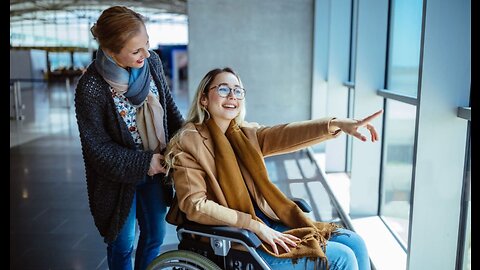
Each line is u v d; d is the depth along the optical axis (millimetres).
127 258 2170
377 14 3312
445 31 1976
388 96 3133
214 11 6324
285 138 2010
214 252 1741
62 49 25031
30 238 3334
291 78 6500
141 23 1796
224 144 1905
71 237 3346
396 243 3059
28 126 9438
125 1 21359
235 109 1948
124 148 1918
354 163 3562
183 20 24766
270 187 1951
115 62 1843
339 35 4906
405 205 3203
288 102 6559
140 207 2168
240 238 1657
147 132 2018
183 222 1868
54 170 5547
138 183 2008
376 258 2840
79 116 1887
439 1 1950
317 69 6340
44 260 2949
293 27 6395
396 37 3184
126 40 1750
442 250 2227
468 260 2211
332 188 4508
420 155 2105
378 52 3361
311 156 6105
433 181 2141
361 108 3447
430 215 2186
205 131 1934
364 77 3404
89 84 1864
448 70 2008
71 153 6617
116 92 1908
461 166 2113
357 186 3594
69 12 24422
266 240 1740
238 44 6406
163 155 1954
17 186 4824
